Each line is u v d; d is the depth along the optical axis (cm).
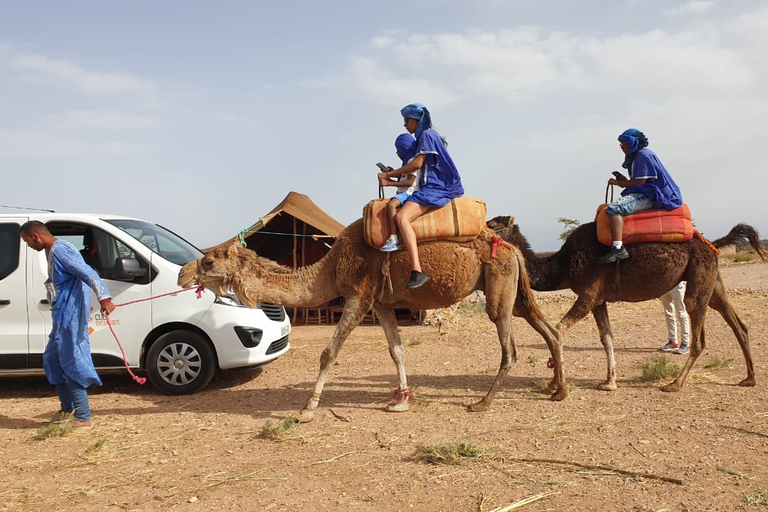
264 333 818
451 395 755
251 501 445
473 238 671
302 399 759
